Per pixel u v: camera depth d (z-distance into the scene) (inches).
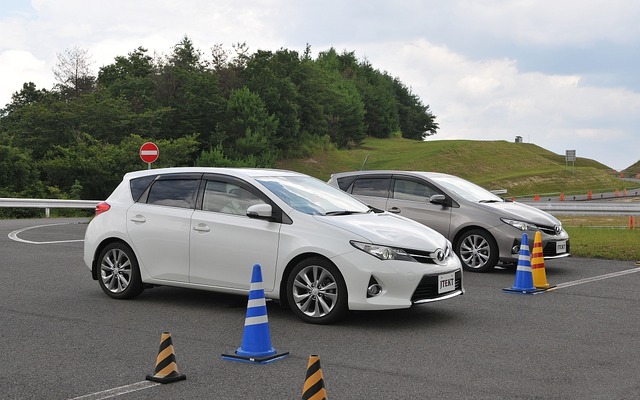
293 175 351.6
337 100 5044.3
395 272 291.3
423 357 246.5
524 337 279.3
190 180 345.1
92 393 202.8
